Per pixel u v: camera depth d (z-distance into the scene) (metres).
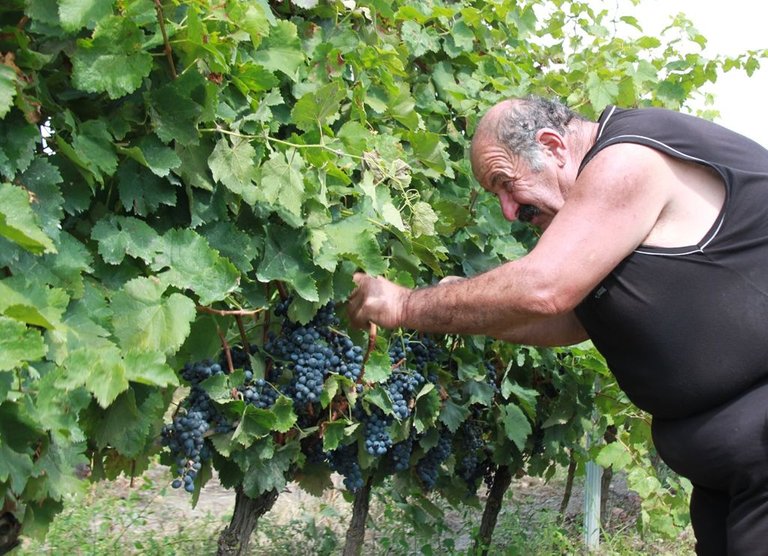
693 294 2.49
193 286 2.33
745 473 2.50
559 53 4.95
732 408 2.54
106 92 2.26
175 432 2.58
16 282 1.90
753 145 2.64
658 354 2.56
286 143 2.61
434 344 3.62
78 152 2.10
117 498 6.21
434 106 3.90
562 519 5.89
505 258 4.07
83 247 2.15
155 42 2.23
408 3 3.91
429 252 3.19
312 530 5.26
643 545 6.03
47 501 2.15
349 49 3.22
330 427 2.94
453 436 4.22
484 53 4.29
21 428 1.88
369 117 3.38
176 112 2.29
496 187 2.88
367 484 4.19
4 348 1.72
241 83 2.55
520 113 2.80
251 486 2.84
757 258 2.49
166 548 5.10
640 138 2.50
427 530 4.47
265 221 2.68
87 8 2.03
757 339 2.48
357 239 2.79
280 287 2.78
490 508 5.08
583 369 4.63
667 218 2.52
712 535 2.81
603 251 2.44
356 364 2.94
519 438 4.14
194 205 2.48
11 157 1.99
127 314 2.22
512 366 4.42
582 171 2.54
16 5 2.07
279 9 3.11
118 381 1.93
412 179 3.45
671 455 2.71
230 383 2.62
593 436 5.03
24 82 1.98
